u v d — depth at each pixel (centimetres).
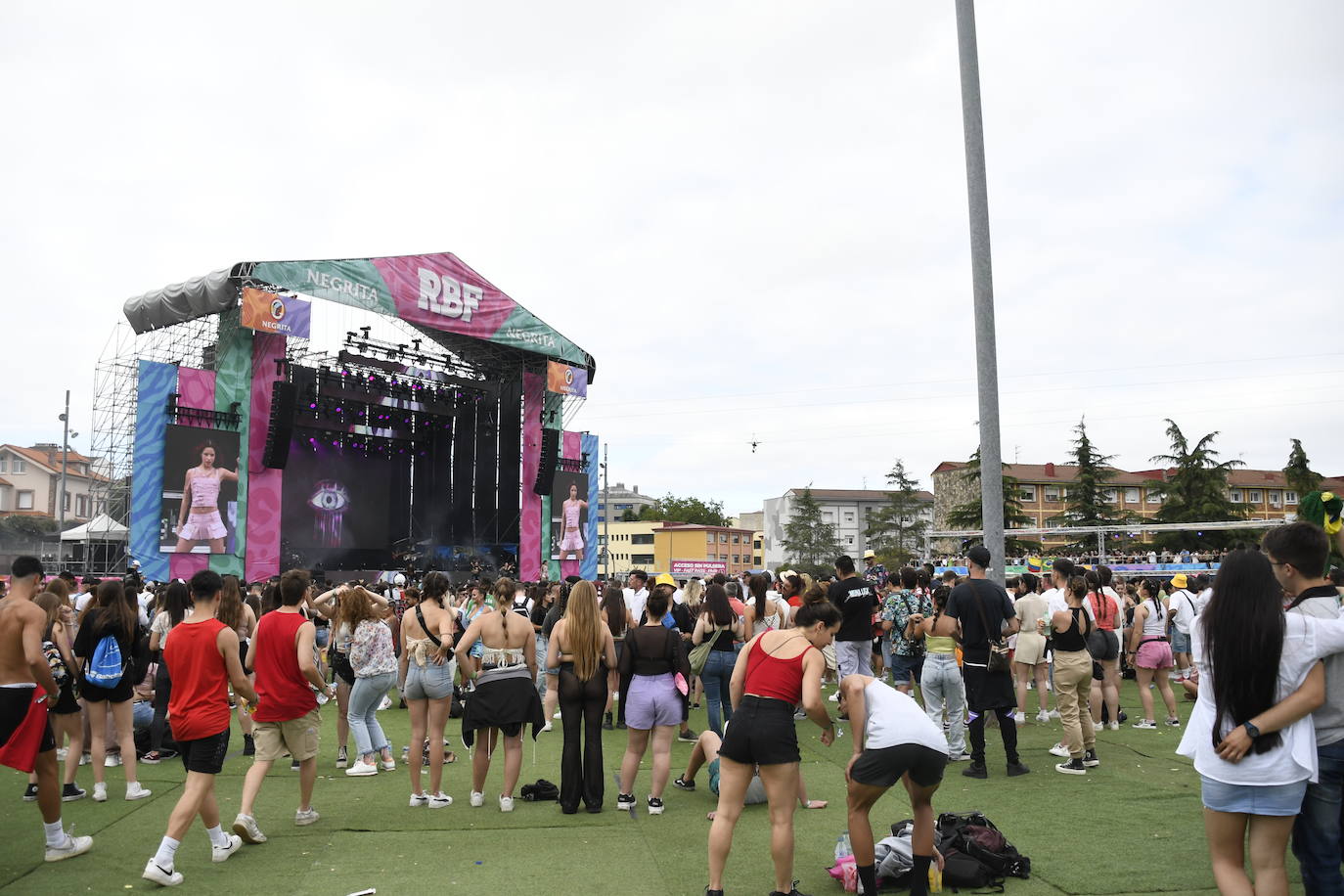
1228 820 354
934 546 4734
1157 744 911
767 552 9494
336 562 3372
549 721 1079
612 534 8738
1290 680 350
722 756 483
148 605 1144
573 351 3403
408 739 1022
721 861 469
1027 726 1031
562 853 577
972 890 493
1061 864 538
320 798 731
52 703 577
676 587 1311
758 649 491
